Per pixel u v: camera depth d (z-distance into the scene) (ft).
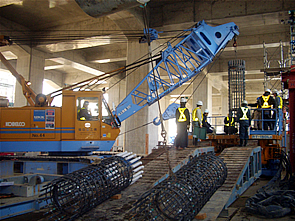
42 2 72.18
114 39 82.69
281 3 61.67
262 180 40.47
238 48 89.66
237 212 23.35
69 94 38.14
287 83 32.12
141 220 16.83
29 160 39.83
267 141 45.91
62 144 37.52
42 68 96.27
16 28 87.25
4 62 47.01
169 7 71.67
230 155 34.35
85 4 19.31
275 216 21.42
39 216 22.29
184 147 36.55
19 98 94.43
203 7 68.54
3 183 24.38
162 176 26.68
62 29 87.56
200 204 19.69
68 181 19.94
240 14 65.05
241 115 40.37
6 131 37.83
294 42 57.67
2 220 21.31
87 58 113.70
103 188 21.17
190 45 50.67
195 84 116.47
